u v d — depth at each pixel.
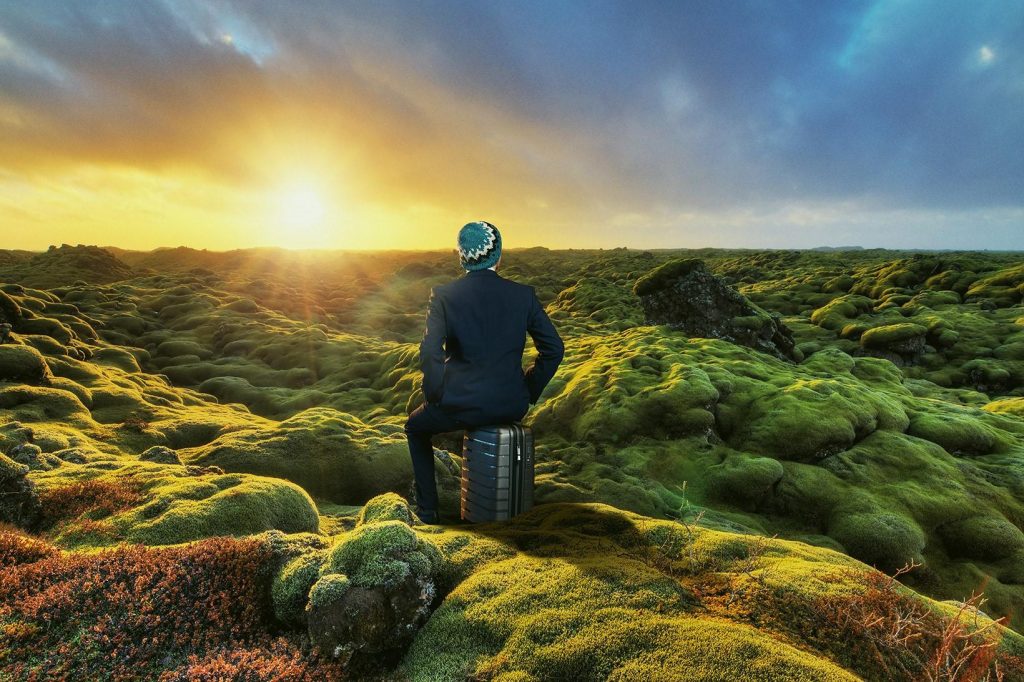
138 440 13.83
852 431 13.51
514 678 3.17
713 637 3.26
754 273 87.44
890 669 3.29
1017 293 48.81
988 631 3.71
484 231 5.43
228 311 45.62
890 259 109.25
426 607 3.90
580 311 48.00
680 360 16.67
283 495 6.77
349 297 70.56
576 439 14.16
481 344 5.37
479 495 5.64
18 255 129.50
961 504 11.94
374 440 11.78
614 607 3.64
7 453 8.97
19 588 4.01
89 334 31.33
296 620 4.04
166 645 3.70
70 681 3.31
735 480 12.09
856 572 4.25
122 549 4.61
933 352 35.28
